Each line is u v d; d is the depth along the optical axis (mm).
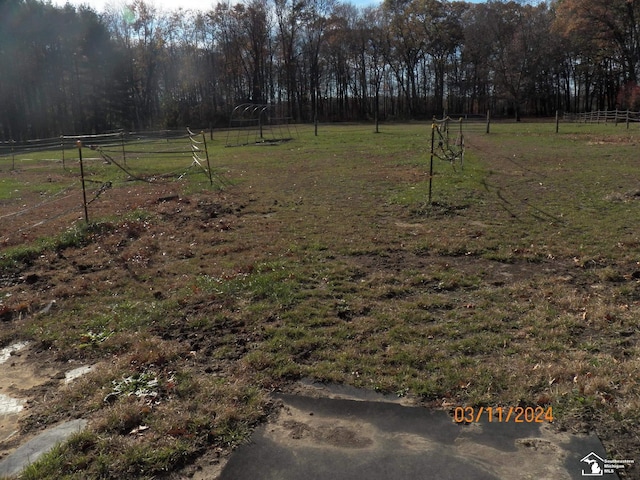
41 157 27078
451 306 5211
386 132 35719
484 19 59281
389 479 2887
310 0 66938
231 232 8680
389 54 70688
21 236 8836
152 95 66625
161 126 56781
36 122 53438
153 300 5645
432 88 74562
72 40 52875
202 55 68625
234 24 66750
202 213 10398
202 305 5371
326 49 70562
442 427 3332
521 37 53094
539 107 67625
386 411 3516
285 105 72125
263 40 67375
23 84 51688
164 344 4531
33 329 5016
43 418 3570
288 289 5691
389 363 4098
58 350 4598
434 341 4434
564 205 9828
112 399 3727
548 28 52969
